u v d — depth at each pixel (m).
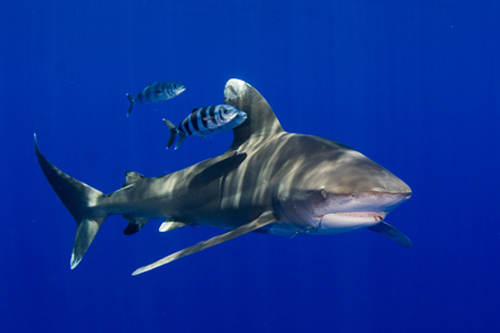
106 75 49.44
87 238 6.52
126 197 6.33
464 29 31.00
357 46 38.22
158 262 4.45
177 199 5.87
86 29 27.73
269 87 64.38
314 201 4.33
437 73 51.91
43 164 6.53
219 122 5.00
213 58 42.75
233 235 4.57
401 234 5.85
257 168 5.22
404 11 25.97
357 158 4.52
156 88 6.97
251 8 24.59
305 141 5.06
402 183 4.07
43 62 39.31
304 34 32.69
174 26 28.20
